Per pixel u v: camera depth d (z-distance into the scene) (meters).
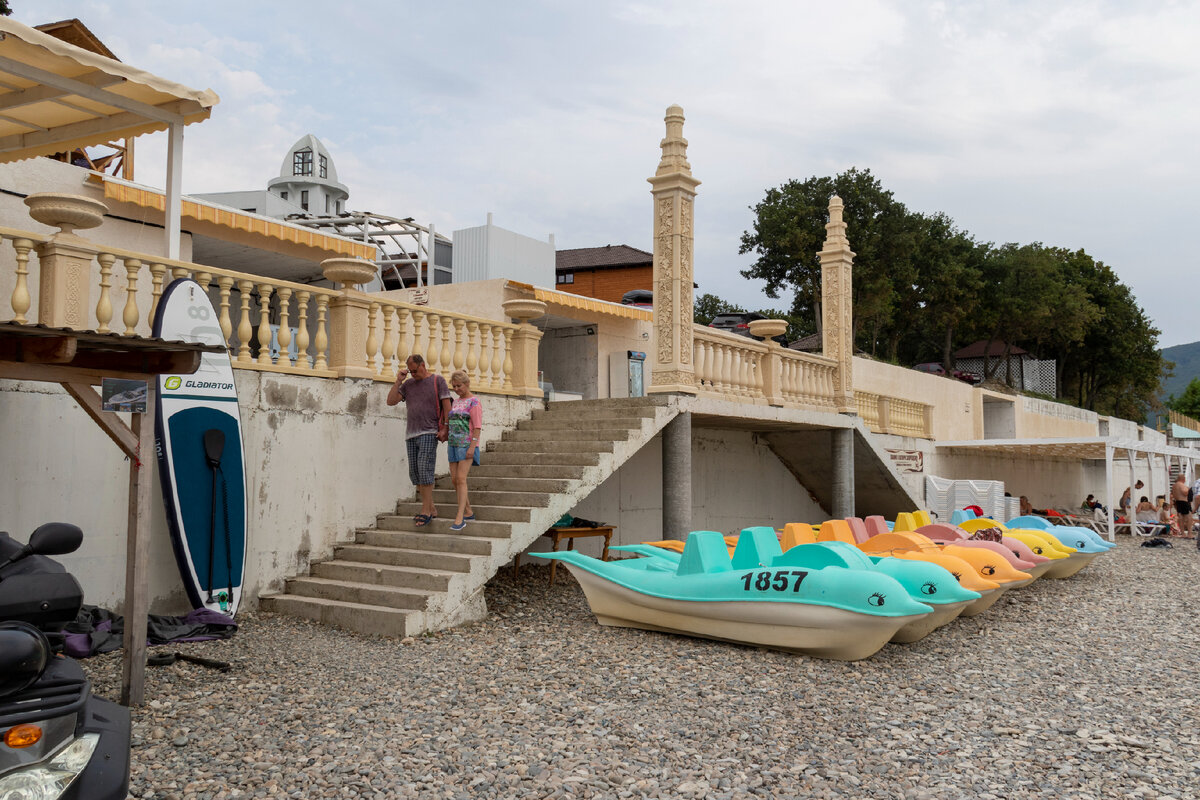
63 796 3.06
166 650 7.00
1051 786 4.57
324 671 6.67
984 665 7.43
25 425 7.50
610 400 12.21
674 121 12.15
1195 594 11.91
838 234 15.94
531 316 12.62
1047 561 11.60
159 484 8.44
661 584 8.33
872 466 16.97
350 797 4.24
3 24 6.84
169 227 8.77
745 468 16.75
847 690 6.48
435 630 8.19
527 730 5.32
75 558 7.78
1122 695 6.50
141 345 4.92
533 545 12.50
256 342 15.80
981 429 30.05
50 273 7.66
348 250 15.01
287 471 9.34
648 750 5.01
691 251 12.18
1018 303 48.31
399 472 10.69
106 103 8.24
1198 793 4.50
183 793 4.22
